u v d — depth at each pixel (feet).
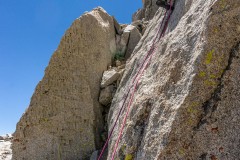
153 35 28.09
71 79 30.89
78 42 31.83
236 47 12.53
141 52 28.25
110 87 32.30
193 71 12.82
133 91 20.92
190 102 12.46
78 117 30.19
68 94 30.53
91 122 30.19
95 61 32.76
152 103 16.19
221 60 12.56
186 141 12.23
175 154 12.21
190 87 12.60
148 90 17.67
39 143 29.58
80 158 29.37
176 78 14.67
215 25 12.81
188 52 14.49
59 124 29.84
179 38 16.48
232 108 12.07
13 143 29.81
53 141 29.55
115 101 28.96
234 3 12.77
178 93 13.60
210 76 12.54
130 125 17.21
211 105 12.29
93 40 32.94
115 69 34.50
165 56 17.21
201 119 12.30
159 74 17.01
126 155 16.19
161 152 12.30
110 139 24.70
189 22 16.62
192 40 14.62
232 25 12.69
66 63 31.12
